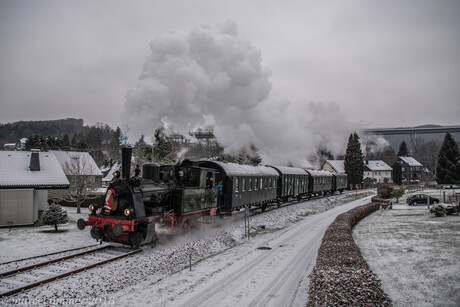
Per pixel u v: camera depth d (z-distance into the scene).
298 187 32.84
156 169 14.59
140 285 8.88
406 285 8.23
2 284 8.84
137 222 12.01
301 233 16.69
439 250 11.16
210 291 8.34
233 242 14.76
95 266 10.37
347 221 16.31
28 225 19.05
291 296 8.06
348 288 7.24
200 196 16.50
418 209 25.91
